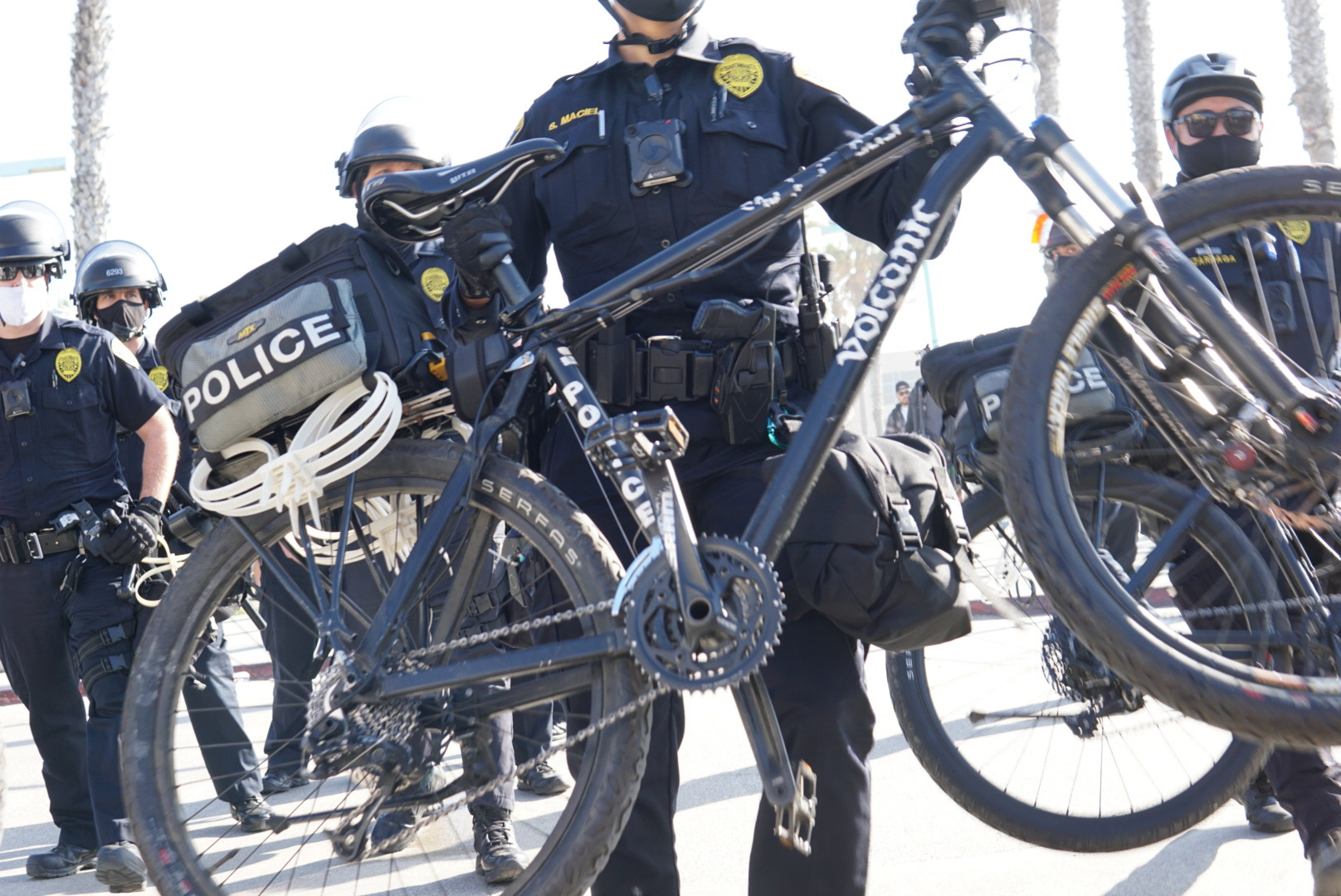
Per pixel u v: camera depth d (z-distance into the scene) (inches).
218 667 117.3
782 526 81.7
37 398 151.7
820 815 90.7
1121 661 69.7
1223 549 93.3
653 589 79.0
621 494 84.3
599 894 90.3
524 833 129.3
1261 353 72.9
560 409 91.3
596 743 80.1
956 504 93.6
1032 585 110.9
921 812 145.9
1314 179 76.6
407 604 83.6
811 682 90.9
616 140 95.9
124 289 192.9
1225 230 78.3
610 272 96.1
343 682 82.6
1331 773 103.6
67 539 148.9
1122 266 76.5
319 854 87.9
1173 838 118.2
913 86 88.1
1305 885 113.3
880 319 84.2
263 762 92.2
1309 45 594.9
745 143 94.3
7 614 150.3
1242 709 67.2
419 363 88.2
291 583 87.7
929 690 118.3
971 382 109.3
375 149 143.0
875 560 86.3
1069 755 119.5
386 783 83.5
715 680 77.1
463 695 85.3
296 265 90.9
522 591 92.6
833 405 83.0
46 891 145.7
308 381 84.2
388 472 88.1
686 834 144.9
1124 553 95.8
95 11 616.4
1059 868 119.9
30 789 200.7
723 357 91.6
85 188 616.4
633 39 97.0
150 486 154.6
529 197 99.7
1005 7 87.0
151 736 86.5
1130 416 92.6
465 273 89.3
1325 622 82.7
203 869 85.7
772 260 94.9
